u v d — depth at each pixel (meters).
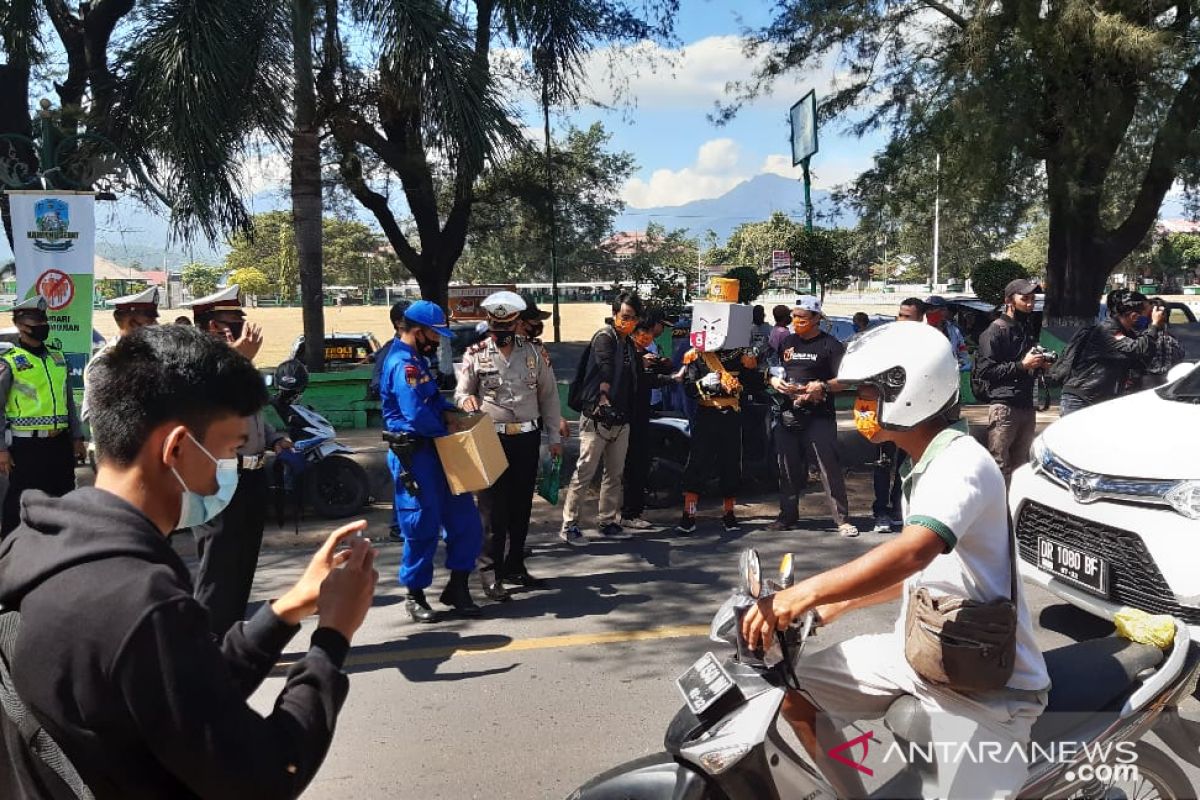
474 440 5.17
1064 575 4.71
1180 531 4.18
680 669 4.78
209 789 1.41
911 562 2.21
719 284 7.43
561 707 4.36
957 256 62.66
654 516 8.05
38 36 15.13
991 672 2.29
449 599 5.64
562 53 15.17
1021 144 17.61
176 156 10.89
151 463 1.55
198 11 10.52
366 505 8.30
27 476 6.31
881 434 2.39
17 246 9.52
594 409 7.07
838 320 14.77
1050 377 7.80
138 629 1.37
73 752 1.43
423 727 4.18
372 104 14.81
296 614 1.72
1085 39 16.27
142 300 5.15
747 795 2.26
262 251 68.00
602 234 24.89
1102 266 19.41
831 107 20.86
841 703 2.58
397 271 67.88
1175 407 4.92
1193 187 18.67
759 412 7.98
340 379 12.62
